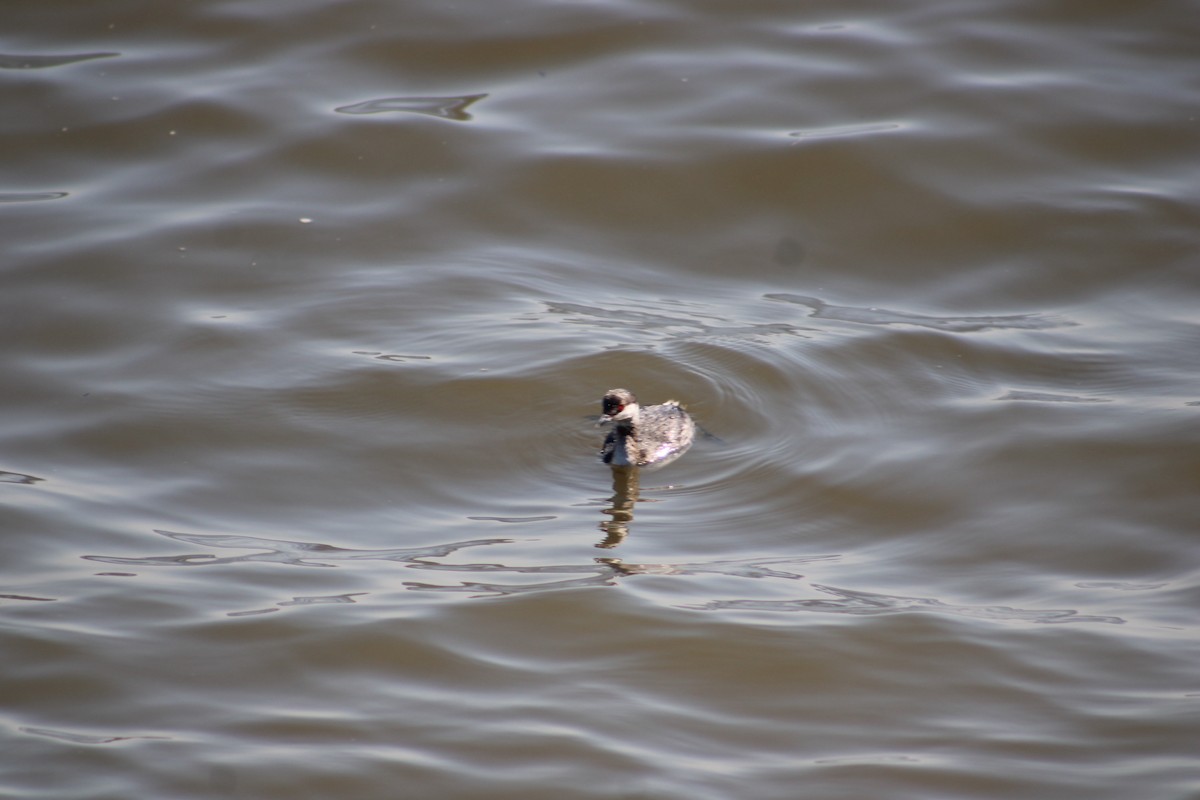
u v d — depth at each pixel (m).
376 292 20.20
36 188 22.31
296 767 11.69
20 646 13.17
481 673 13.06
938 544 15.44
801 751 12.05
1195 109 23.92
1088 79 24.67
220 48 25.58
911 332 19.47
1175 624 13.84
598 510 16.14
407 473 16.69
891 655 13.38
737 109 24.11
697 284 20.89
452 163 23.03
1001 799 11.36
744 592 14.45
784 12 26.61
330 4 26.41
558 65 25.36
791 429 17.62
